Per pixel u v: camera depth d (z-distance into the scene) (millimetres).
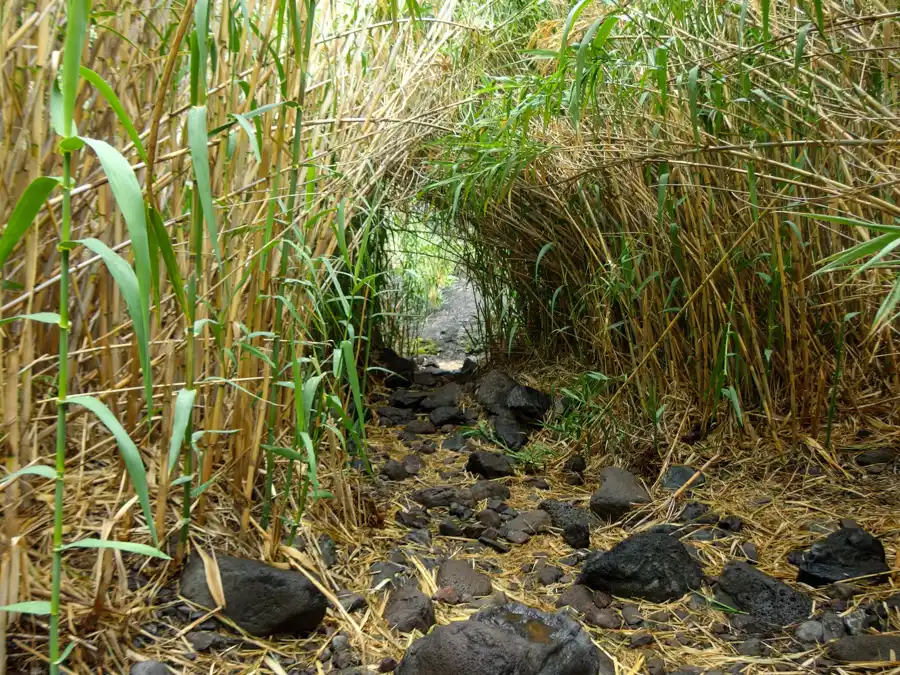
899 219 2109
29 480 1639
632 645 1838
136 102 1731
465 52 3451
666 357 3047
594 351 3566
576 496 2801
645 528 2473
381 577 2121
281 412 2205
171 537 1869
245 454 2023
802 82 2279
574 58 2205
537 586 2158
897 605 1889
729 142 2520
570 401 3451
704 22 2396
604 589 2100
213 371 2035
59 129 1009
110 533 1726
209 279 1889
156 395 1921
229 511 2045
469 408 3766
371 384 4105
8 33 1448
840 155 2350
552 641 1571
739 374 2920
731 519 2420
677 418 2994
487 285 4605
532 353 4285
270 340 2076
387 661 1679
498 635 1560
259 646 1720
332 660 1706
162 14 1845
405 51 3008
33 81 1510
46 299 1692
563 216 3348
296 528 1982
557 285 4070
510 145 2684
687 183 2641
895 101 2314
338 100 2564
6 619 1478
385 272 4215
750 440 2854
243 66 1941
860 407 2787
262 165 1905
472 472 3064
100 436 1913
